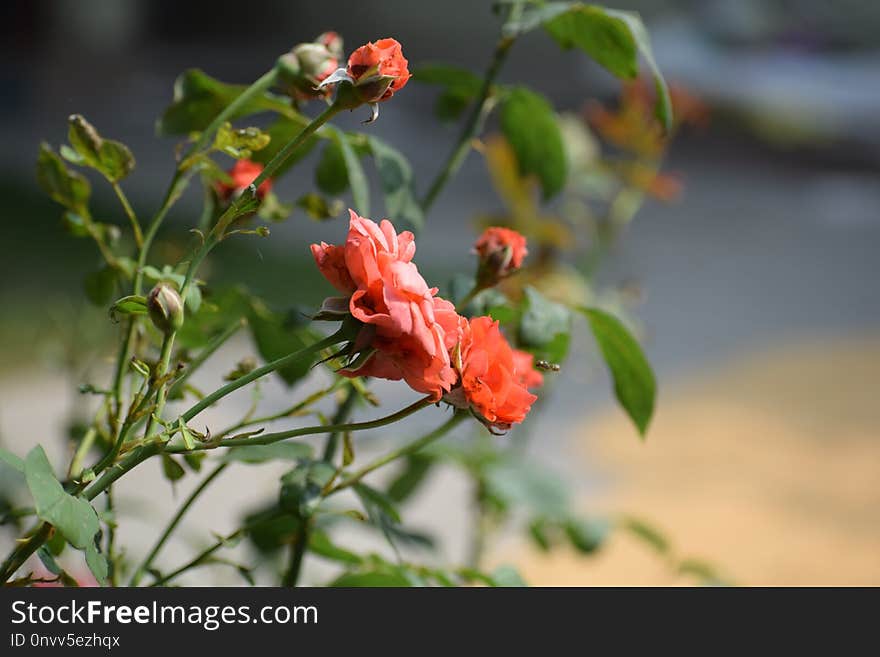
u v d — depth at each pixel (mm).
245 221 1228
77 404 1544
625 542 3117
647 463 3771
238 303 1257
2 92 11172
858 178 9609
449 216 7699
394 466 1800
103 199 6547
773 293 6504
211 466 2672
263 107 1243
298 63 1154
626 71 1277
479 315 1240
